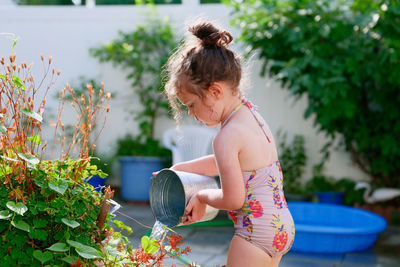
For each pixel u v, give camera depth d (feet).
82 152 4.64
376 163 13.65
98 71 15.72
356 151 14.21
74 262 3.76
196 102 4.62
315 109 13.30
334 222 11.88
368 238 10.13
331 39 13.32
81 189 4.25
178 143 14.24
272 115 14.96
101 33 15.80
